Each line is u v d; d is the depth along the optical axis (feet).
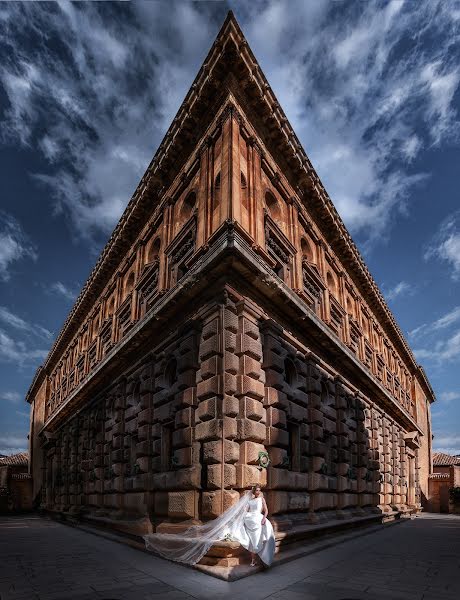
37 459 124.77
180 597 23.22
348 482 54.34
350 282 76.74
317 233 63.00
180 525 34.88
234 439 34.35
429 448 138.10
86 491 66.18
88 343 86.94
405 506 87.86
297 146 54.85
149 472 43.19
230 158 42.27
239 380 36.11
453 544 44.34
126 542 43.50
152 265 57.16
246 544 29.32
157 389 45.19
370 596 23.56
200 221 45.14
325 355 54.49
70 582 26.63
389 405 82.79
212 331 37.24
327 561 33.50
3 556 36.96
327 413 52.21
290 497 39.45
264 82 47.93
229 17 43.27
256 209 44.70
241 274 38.88
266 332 40.19
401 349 112.88
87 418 71.51
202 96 48.44
